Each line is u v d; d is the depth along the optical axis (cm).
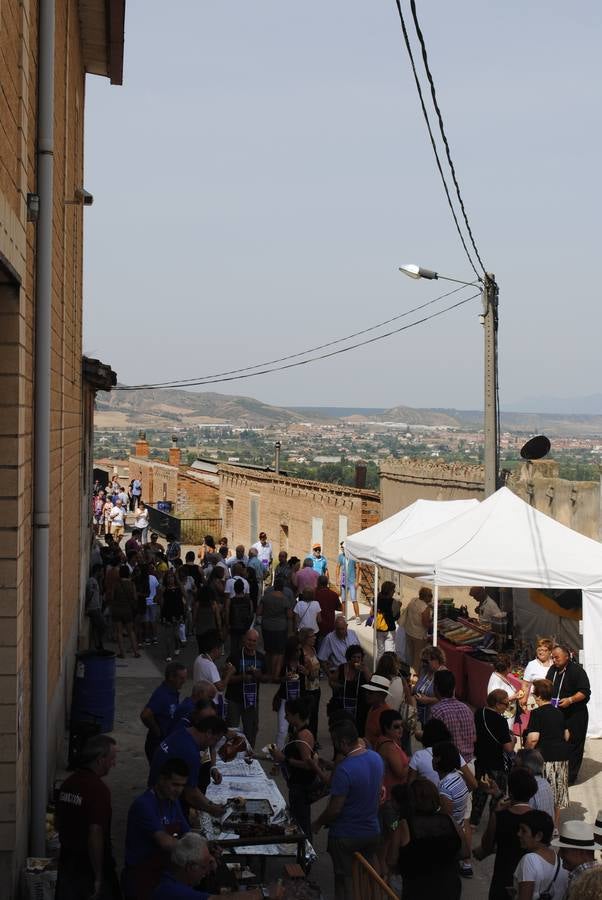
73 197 1500
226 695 1257
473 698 1589
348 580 2523
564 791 1080
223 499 4306
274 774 1240
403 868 717
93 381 2255
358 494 2872
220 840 821
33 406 880
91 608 1942
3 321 736
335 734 831
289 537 3453
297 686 1205
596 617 1471
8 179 673
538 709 1098
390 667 1159
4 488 741
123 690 1689
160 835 693
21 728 780
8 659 745
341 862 816
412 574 1539
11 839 745
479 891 960
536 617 1902
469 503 1956
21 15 725
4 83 640
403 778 911
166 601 1936
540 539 1511
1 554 743
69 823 733
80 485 1970
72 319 1534
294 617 1805
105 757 751
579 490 1891
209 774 927
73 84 1478
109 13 1549
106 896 748
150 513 4462
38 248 872
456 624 1794
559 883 679
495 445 1862
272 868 934
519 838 711
